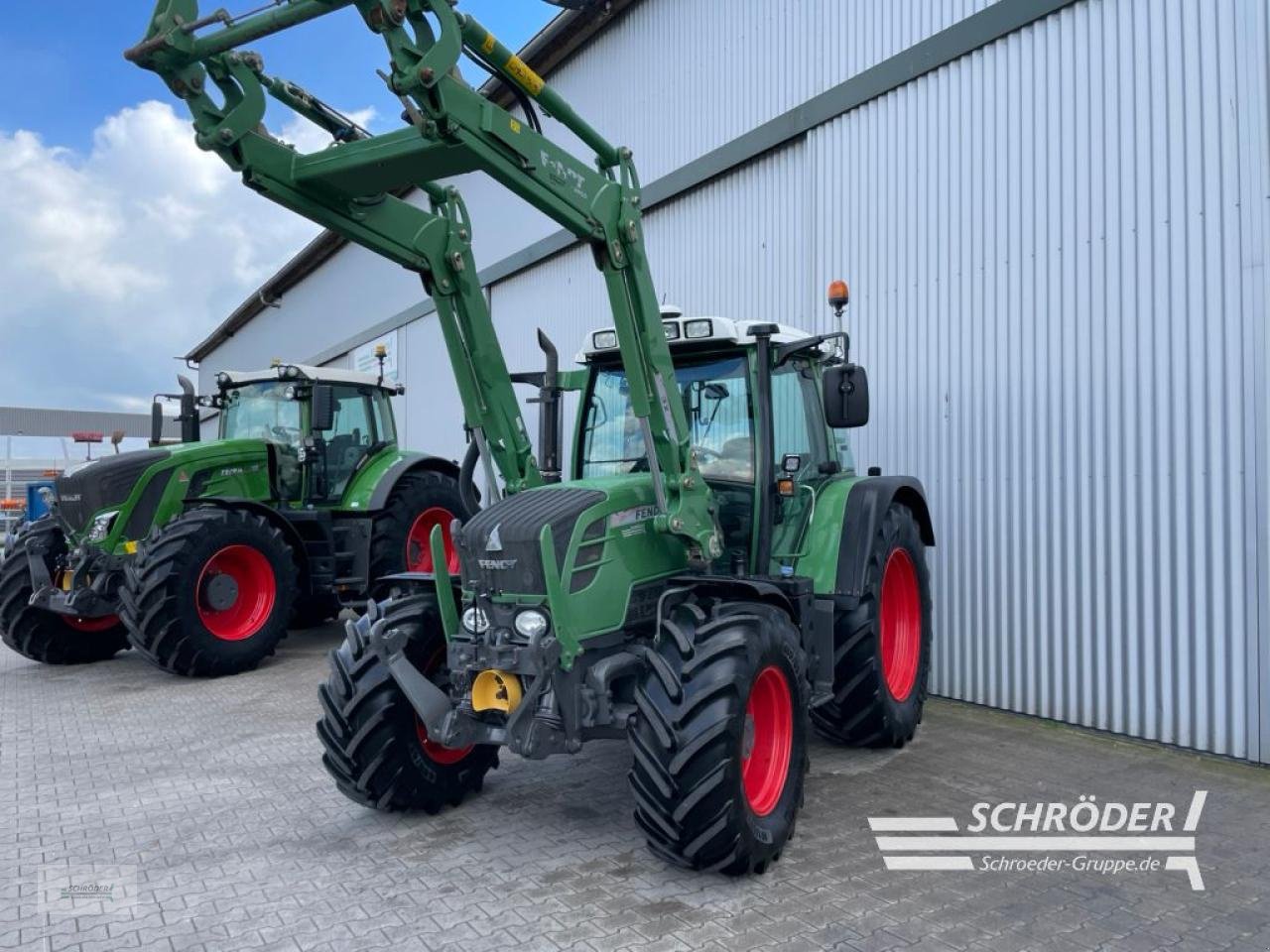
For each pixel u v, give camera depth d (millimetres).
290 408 8672
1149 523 5098
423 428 14688
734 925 3119
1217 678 4820
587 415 4906
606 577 3791
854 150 6953
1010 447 5840
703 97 8484
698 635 3537
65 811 4363
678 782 3283
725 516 4508
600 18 9695
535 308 11508
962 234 6129
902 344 6582
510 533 3648
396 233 4086
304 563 8102
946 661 6301
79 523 7375
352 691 4016
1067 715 5551
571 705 3607
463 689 3816
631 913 3217
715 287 8484
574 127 3842
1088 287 5379
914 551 5496
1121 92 5207
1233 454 4730
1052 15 5559
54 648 7914
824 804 4266
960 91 6137
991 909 3227
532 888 3443
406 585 4574
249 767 5023
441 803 4246
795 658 3832
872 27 6766
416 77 3068
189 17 3414
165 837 4027
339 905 3326
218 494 8062
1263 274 4613
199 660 7074
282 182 3732
